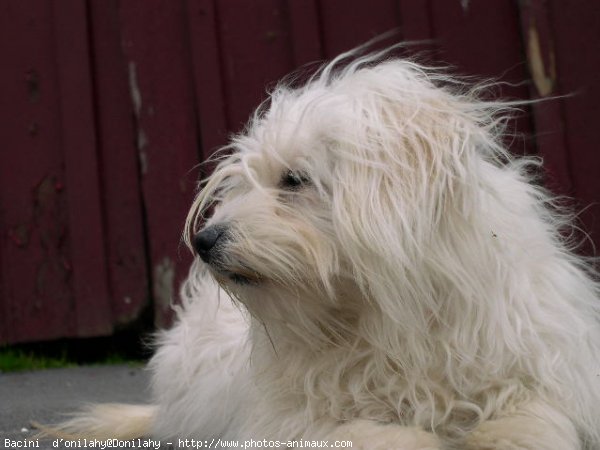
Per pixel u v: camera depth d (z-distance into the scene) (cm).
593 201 728
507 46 744
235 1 777
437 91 414
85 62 795
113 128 801
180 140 789
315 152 403
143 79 791
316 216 401
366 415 406
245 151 434
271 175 413
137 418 556
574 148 730
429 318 396
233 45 779
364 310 401
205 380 513
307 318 403
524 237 416
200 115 782
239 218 397
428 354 396
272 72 775
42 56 802
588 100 730
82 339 834
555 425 382
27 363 793
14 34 802
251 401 438
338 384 409
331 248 397
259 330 425
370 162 389
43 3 800
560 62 732
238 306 433
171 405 541
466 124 396
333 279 398
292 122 415
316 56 760
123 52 794
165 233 794
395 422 405
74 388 692
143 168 796
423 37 748
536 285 415
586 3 730
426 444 369
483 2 745
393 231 382
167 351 560
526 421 378
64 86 797
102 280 802
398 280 385
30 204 808
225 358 503
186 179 790
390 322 394
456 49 746
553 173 730
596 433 407
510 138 744
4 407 620
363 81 419
